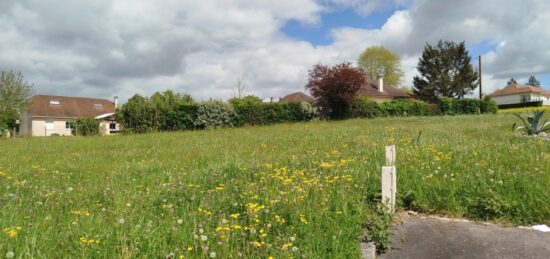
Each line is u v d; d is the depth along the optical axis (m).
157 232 4.24
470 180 5.89
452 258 4.09
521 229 4.73
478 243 4.38
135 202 5.64
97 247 3.77
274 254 3.75
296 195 5.44
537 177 5.79
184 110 28.94
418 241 4.50
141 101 29.55
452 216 5.28
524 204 5.09
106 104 67.50
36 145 17.78
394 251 4.29
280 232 4.36
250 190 5.94
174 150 13.10
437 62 65.50
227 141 15.46
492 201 5.18
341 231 4.29
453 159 7.29
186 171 8.37
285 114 30.80
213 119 28.70
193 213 4.89
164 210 5.21
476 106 38.16
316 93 31.31
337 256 3.79
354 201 5.31
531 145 8.88
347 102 31.39
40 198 5.92
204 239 3.81
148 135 22.75
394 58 75.19
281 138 15.34
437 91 65.38
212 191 6.05
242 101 31.59
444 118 28.44
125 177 7.86
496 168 6.47
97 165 9.97
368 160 8.02
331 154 9.46
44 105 57.12
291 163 8.40
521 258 4.02
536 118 14.00
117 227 4.30
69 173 8.62
